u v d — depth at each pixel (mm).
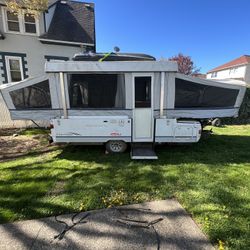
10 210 3236
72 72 5094
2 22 11188
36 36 11875
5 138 7531
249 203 3320
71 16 13664
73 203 3408
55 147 6414
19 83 5180
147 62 5066
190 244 2543
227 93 5566
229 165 4887
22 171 4629
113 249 2492
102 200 3484
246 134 8273
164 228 2822
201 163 4996
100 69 5070
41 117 5367
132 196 3600
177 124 5367
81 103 5297
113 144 5633
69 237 2691
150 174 4410
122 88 5234
